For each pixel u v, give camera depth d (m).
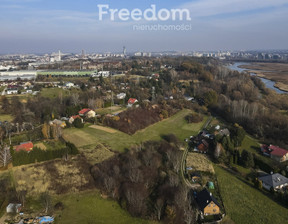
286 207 60.25
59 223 50.84
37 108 113.44
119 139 92.38
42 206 55.59
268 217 56.19
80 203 57.84
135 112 117.75
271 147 88.44
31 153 70.00
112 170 69.38
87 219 52.72
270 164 79.62
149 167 73.56
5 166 66.69
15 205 53.00
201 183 68.19
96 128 101.31
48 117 103.25
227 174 74.56
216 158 82.12
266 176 70.75
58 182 63.91
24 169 67.00
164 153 83.75
